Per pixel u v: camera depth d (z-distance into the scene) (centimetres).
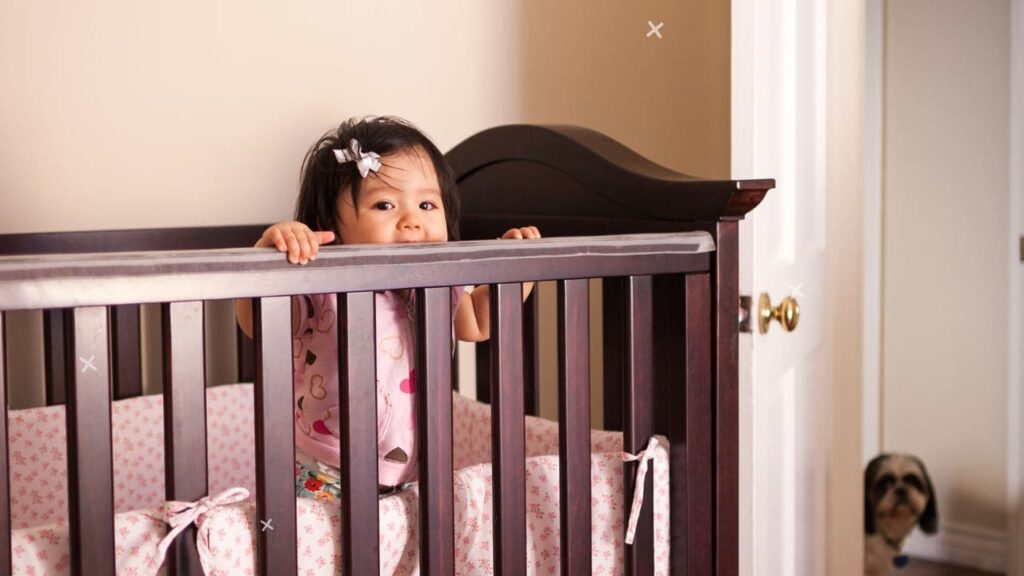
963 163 335
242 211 192
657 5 243
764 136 171
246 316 126
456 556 129
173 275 103
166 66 183
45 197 174
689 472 141
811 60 197
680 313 140
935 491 350
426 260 117
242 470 184
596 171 160
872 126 350
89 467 101
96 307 101
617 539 140
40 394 178
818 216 205
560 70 230
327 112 200
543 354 232
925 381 350
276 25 193
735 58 166
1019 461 328
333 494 136
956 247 340
